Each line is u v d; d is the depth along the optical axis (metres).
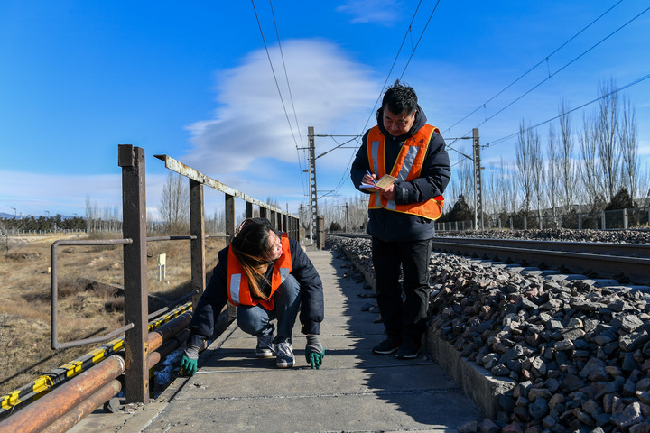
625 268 5.52
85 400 2.31
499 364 2.45
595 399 1.98
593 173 40.78
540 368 2.29
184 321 3.65
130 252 2.62
